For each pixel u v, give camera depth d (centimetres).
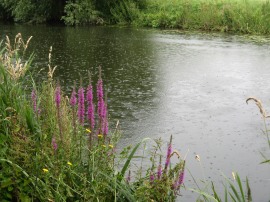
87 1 2725
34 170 371
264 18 2347
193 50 1781
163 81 1262
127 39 2067
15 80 446
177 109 998
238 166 699
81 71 1348
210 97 1107
